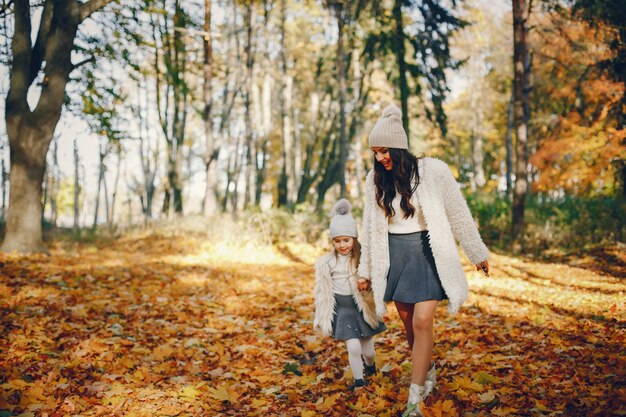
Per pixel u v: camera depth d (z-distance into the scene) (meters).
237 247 14.23
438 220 3.19
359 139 26.81
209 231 15.45
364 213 3.50
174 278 9.16
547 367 3.80
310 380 4.20
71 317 5.76
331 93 24.80
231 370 4.55
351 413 3.35
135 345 5.06
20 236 10.77
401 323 5.86
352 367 3.81
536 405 3.06
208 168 17.98
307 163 25.19
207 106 18.14
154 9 11.97
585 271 9.62
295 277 10.12
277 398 3.84
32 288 7.02
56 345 4.82
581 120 14.40
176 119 21.83
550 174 14.42
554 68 15.51
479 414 3.05
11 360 4.28
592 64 14.00
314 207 17.53
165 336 5.50
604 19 13.35
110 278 8.51
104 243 15.03
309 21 23.89
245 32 22.02
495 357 4.15
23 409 3.40
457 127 34.12
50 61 10.86
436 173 3.28
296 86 29.14
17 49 10.72
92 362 4.43
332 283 4.01
